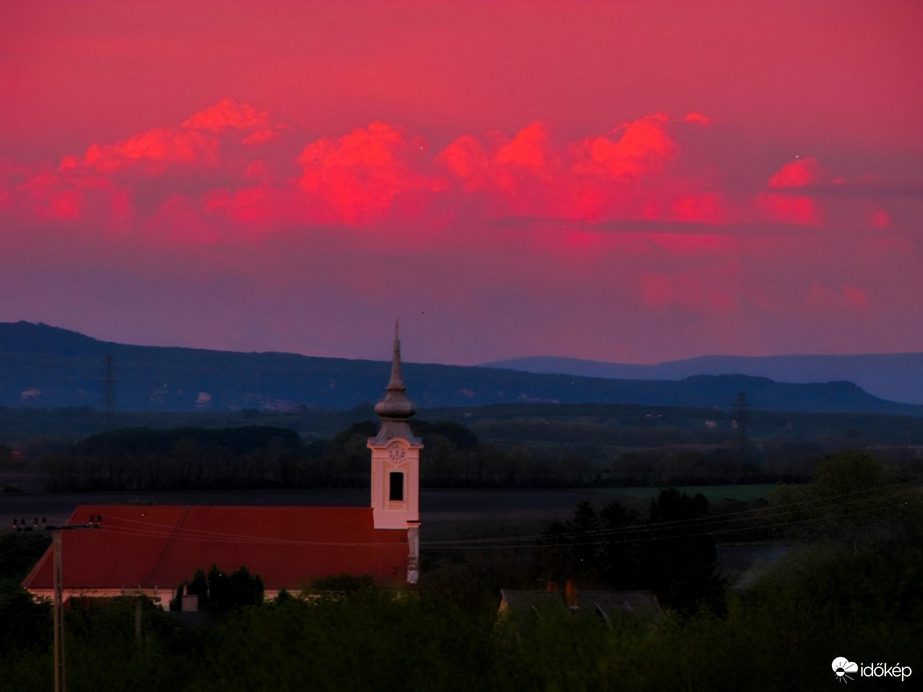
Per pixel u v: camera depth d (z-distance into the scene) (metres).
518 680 130.00
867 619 131.38
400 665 136.00
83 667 176.12
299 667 139.00
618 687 123.31
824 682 120.94
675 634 130.00
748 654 125.69
